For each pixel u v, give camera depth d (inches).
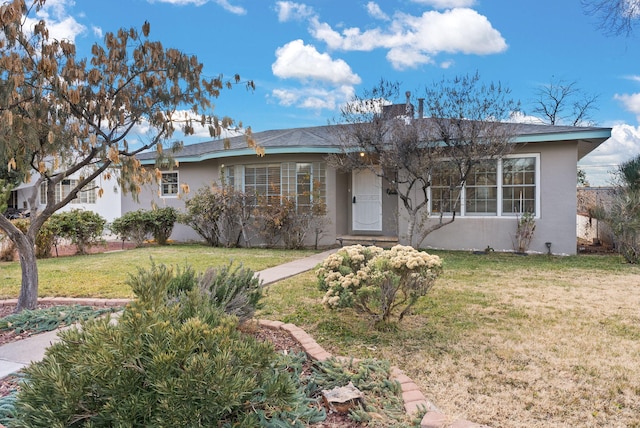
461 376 125.0
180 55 179.0
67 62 165.2
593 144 394.9
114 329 79.2
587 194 534.3
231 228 466.3
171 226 498.0
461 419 98.5
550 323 173.5
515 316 183.6
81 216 418.9
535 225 380.5
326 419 98.0
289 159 445.4
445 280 260.4
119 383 73.3
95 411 74.3
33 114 160.1
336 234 450.9
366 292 152.3
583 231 538.0
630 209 330.3
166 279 100.7
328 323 175.3
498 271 292.0
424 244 418.9
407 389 113.6
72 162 193.5
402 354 142.3
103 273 288.7
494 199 395.2
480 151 344.8
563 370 128.4
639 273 284.0
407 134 364.2
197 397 72.4
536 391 115.3
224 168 484.7
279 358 112.7
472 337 157.4
